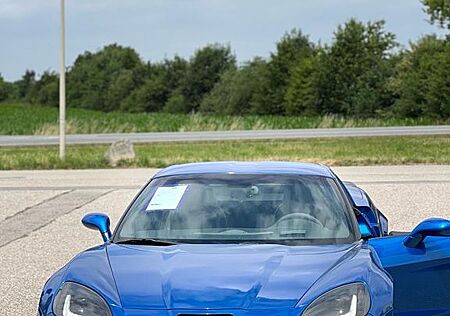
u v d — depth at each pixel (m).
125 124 65.75
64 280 5.21
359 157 29.08
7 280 9.88
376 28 90.50
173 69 131.75
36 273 10.29
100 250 5.80
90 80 149.00
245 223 6.02
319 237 5.88
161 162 28.44
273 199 6.28
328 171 6.95
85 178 23.69
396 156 29.16
